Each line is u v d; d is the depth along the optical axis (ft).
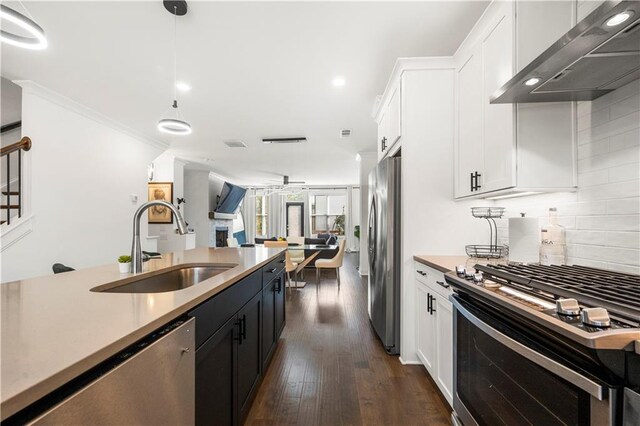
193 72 8.73
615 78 4.04
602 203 4.60
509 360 3.30
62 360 1.89
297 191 37.24
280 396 6.42
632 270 4.13
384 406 6.07
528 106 5.09
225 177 29.86
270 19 6.44
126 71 8.66
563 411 2.53
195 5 6.00
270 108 11.44
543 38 4.87
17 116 12.84
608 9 2.58
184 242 19.27
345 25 6.67
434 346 6.44
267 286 7.44
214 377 4.17
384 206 8.63
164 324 2.85
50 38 7.11
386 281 8.44
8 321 2.63
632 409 2.04
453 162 7.81
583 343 2.19
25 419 1.63
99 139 12.35
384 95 9.77
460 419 4.50
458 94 7.50
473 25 6.68
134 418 2.37
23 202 9.79
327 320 11.43
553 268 4.66
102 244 12.51
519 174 5.06
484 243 7.76
